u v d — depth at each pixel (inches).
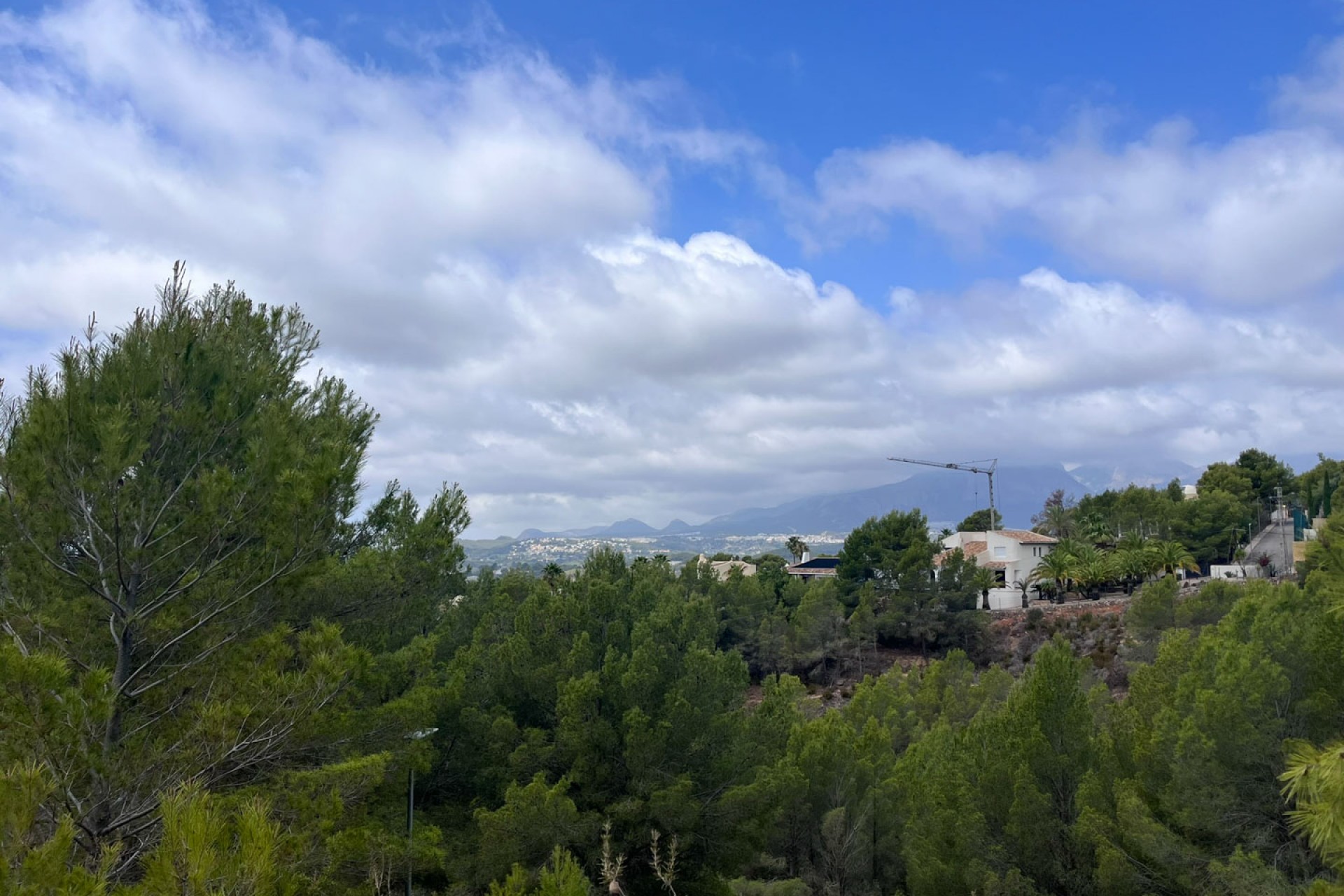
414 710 494.3
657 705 743.1
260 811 262.4
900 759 1016.9
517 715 792.9
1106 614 2652.6
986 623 2716.5
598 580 861.2
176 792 318.3
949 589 2787.9
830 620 2746.1
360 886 433.7
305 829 373.1
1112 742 712.4
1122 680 1784.0
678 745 733.3
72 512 404.2
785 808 866.8
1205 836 612.4
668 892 705.6
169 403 447.5
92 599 419.2
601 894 654.5
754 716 884.0
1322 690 593.0
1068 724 698.8
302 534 431.5
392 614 559.2
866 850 898.7
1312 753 203.0
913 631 2743.6
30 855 242.5
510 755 724.7
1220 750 598.5
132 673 426.0
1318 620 624.1
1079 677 727.7
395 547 581.6
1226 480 4485.7
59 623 402.9
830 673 2765.7
